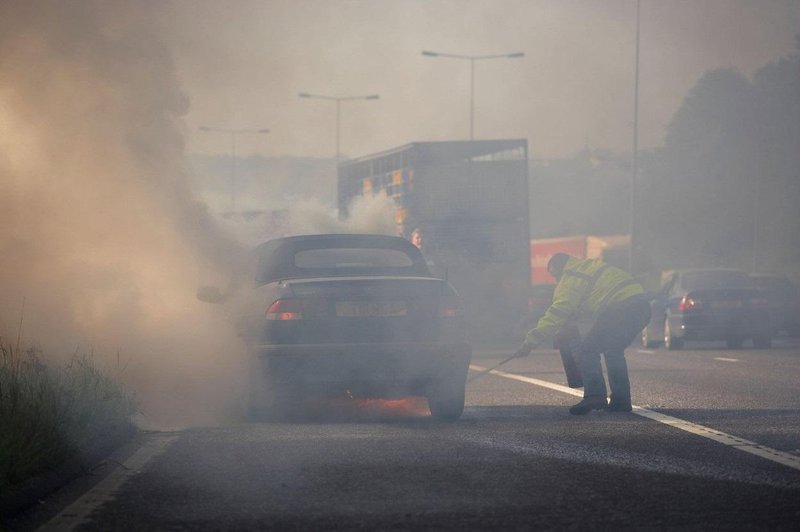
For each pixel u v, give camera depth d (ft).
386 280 73.15
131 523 42.47
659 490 47.98
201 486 49.67
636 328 76.84
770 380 105.60
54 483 48.98
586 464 54.60
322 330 71.56
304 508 44.88
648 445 60.70
